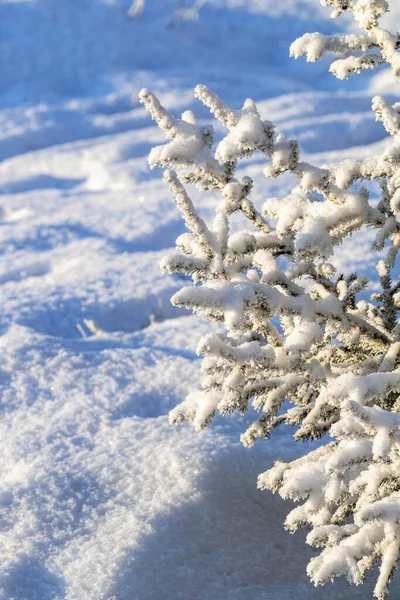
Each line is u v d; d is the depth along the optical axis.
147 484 3.35
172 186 2.44
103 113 13.54
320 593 2.80
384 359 2.60
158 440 3.74
